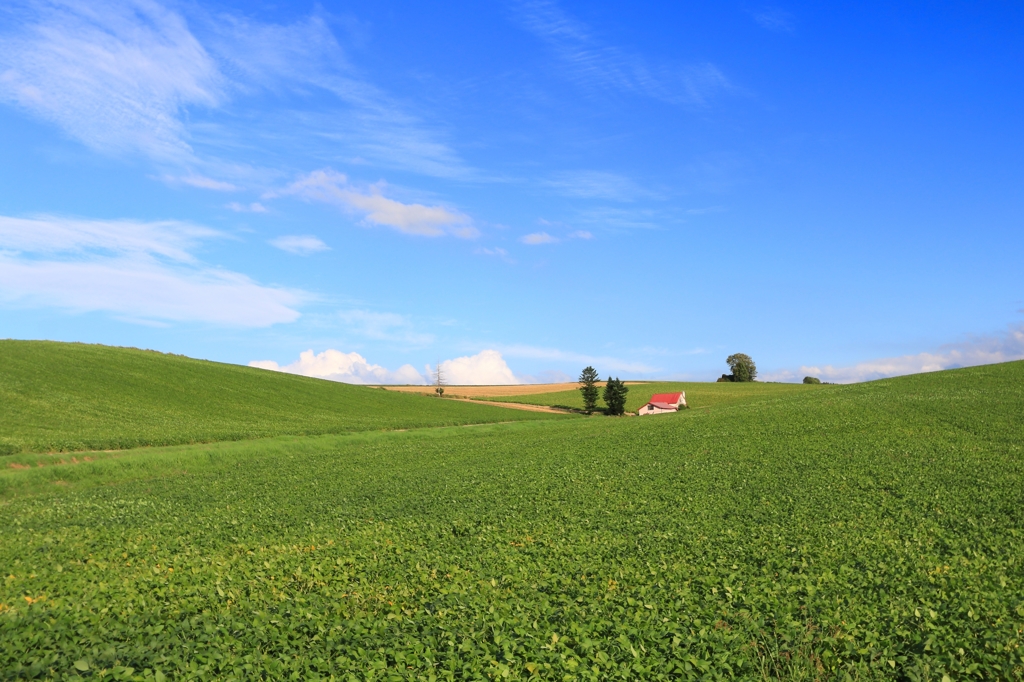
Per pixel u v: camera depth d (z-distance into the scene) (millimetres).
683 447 46844
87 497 34938
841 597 15656
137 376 87875
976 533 22016
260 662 12281
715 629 13789
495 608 15297
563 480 36000
